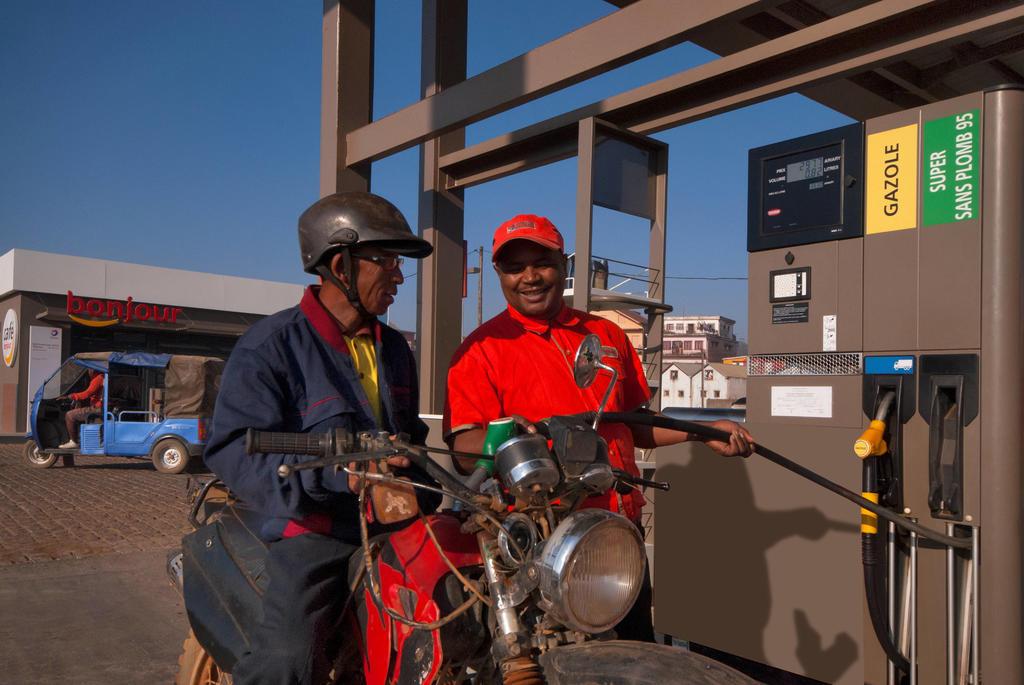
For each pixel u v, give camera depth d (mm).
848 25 4453
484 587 1814
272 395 2061
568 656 1674
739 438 2443
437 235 7500
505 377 2580
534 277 2588
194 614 2426
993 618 2473
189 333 30969
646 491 4969
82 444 13984
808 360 3035
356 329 2291
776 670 3457
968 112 2596
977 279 2555
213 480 2789
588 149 5746
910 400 2725
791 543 3039
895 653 2660
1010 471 2477
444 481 1728
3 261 27672
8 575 6062
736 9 4355
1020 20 4047
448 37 7344
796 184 3098
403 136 6320
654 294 6258
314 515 2051
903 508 2744
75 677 4031
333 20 6785
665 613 3486
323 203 2225
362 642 1986
